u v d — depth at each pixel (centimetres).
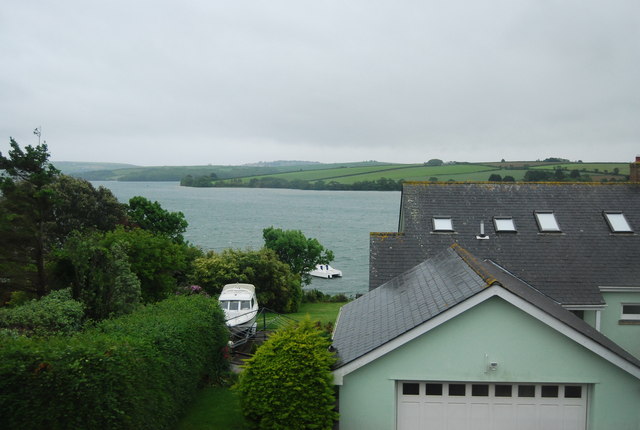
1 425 928
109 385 1030
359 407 1330
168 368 1330
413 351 1312
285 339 1291
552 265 2188
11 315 1494
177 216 4591
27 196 2123
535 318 1284
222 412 1516
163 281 2755
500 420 1345
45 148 2198
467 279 1398
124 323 1391
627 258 2216
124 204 4625
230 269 3616
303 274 4856
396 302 1628
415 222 2447
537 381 1300
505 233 2377
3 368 932
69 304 1659
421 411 1355
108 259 1928
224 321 1953
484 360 1302
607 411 1298
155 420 1226
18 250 2103
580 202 2523
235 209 19488
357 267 7669
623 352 1362
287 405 1237
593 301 1997
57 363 982
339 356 1374
